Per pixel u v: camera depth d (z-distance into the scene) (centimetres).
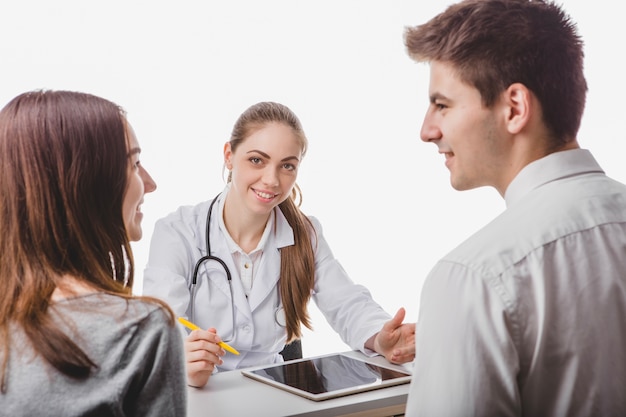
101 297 77
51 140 79
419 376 79
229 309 168
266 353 172
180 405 78
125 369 75
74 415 73
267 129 160
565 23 84
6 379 73
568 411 78
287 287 173
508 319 76
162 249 168
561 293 77
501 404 76
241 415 113
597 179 84
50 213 78
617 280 79
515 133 84
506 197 87
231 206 171
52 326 73
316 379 130
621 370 79
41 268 77
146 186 108
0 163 79
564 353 77
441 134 88
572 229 79
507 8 83
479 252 79
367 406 119
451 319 77
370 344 152
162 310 79
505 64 82
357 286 176
